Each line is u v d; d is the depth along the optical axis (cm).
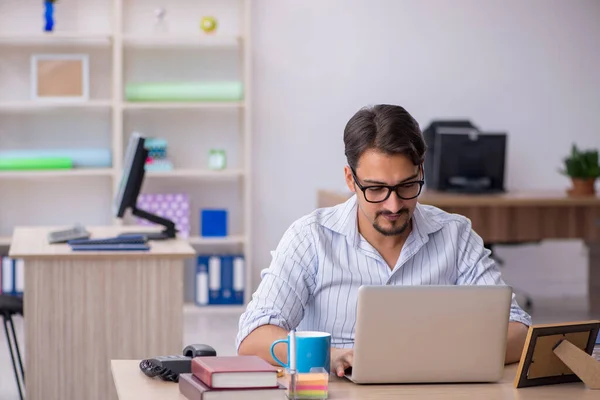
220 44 790
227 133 798
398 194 252
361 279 280
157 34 743
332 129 808
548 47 831
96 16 768
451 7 814
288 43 797
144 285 431
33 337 423
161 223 497
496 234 679
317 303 282
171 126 790
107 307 428
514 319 274
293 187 807
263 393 208
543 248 855
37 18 764
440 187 727
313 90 803
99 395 428
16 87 764
